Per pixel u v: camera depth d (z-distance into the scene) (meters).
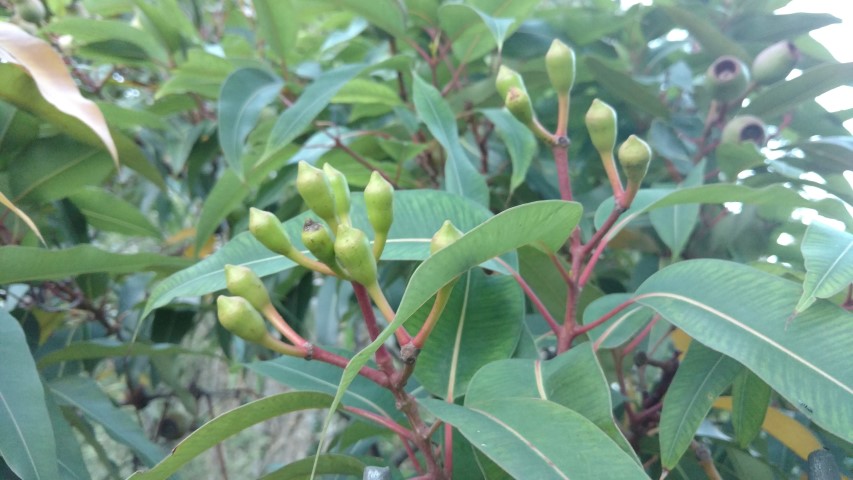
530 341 0.27
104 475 0.76
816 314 0.20
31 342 0.39
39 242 0.40
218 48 0.49
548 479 0.17
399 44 0.49
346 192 0.21
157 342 0.49
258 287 0.21
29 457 0.23
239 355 0.55
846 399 0.19
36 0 0.47
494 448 0.18
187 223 0.78
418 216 0.27
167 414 0.57
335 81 0.38
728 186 0.25
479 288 0.28
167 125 0.45
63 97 0.29
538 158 0.47
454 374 0.26
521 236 0.21
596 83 0.50
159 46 0.49
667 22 0.51
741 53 0.44
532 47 0.45
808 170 0.41
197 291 0.25
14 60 0.28
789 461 0.36
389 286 0.46
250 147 0.46
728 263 0.23
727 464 0.36
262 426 0.91
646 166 0.23
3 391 0.24
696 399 0.24
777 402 0.36
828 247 0.20
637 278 0.44
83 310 0.44
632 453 0.20
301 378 0.29
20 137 0.36
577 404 0.22
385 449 0.59
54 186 0.38
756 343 0.20
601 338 0.26
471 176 0.33
